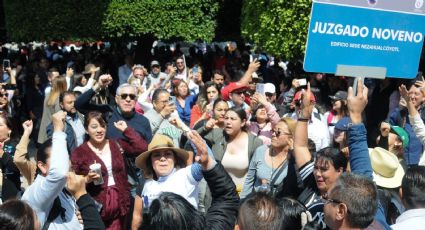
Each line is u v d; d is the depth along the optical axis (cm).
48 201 443
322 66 505
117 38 1662
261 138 741
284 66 1830
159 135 569
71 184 398
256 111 796
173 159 556
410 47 526
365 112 1111
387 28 517
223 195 387
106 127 628
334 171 445
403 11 519
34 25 1616
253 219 327
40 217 447
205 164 387
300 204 394
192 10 1591
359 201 339
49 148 477
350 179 348
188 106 980
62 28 1595
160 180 554
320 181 449
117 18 1554
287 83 1339
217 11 1636
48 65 1716
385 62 520
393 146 638
